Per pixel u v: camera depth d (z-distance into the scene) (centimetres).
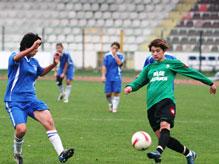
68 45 13062
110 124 4453
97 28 13375
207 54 12062
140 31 13238
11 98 2673
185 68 2673
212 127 4409
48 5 13838
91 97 6969
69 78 6356
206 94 7800
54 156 3044
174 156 3100
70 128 4169
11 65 2664
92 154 3128
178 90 8462
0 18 13662
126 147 3381
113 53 5462
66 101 6341
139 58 12294
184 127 4372
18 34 13362
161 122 2566
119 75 5447
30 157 3003
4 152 3139
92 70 12062
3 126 4188
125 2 13788
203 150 3350
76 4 13812
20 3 13888
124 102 6462
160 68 2666
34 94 2714
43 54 10656
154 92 2634
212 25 13150
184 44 12800
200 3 13538
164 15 13512
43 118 2664
